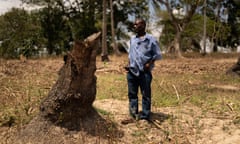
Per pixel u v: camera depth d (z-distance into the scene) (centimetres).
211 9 3719
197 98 842
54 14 3359
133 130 607
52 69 1366
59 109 539
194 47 4106
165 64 1798
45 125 541
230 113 718
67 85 532
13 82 918
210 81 1188
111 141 551
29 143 526
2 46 2066
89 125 563
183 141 585
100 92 876
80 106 552
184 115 693
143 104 643
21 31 2112
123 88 941
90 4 3528
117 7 3684
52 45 3325
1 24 2223
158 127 623
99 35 545
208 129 632
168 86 1012
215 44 3850
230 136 607
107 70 1395
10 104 672
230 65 1781
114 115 661
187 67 1655
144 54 626
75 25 3488
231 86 1094
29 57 1922
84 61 532
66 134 539
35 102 678
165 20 3597
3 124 588
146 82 632
